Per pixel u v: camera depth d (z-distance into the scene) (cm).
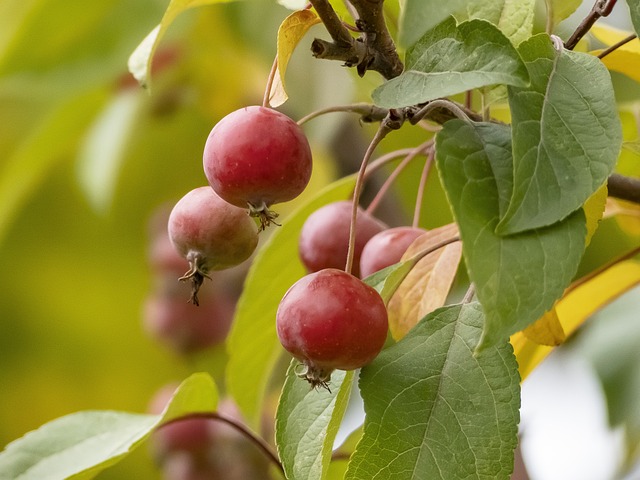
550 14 102
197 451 120
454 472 96
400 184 134
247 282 109
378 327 96
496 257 93
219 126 97
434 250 100
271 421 124
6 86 140
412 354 98
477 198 93
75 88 139
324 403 99
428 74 95
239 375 110
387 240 102
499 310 92
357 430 111
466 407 97
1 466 104
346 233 104
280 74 98
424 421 97
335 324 95
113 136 146
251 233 99
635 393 119
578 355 124
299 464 98
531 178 93
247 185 96
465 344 98
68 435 105
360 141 142
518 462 112
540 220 93
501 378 97
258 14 144
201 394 106
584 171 93
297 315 96
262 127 96
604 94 94
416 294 100
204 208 99
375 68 97
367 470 96
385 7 105
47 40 139
